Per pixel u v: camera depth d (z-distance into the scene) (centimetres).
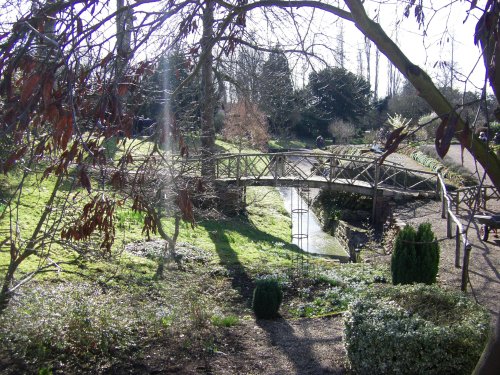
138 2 360
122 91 293
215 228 1491
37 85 248
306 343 671
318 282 1026
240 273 1089
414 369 502
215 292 953
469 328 505
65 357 544
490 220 1145
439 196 1789
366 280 1017
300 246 1616
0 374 496
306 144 3059
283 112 1188
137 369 554
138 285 858
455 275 960
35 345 545
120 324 603
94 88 301
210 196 971
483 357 319
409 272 864
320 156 1834
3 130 243
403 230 885
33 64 264
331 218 1895
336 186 1830
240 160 1923
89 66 304
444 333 496
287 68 808
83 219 406
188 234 1361
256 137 1623
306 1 427
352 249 1488
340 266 1149
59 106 243
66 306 590
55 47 259
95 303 624
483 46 292
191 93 680
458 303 568
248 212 1867
